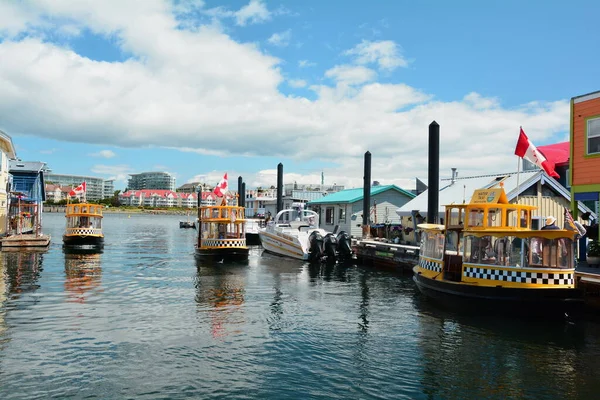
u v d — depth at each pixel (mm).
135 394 8711
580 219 22469
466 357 10969
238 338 12211
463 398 8820
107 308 15305
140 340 11883
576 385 9438
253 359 10664
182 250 37062
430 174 23375
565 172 27734
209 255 28938
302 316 14672
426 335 12672
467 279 15141
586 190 18672
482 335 12672
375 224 33938
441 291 15859
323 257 29016
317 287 20031
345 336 12547
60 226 70812
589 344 11906
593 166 18438
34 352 10844
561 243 13695
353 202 38375
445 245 16516
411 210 30250
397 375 9867
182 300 16828
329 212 42656
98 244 36500
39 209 45531
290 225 35625
